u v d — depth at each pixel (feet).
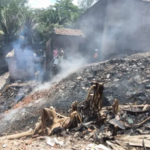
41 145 11.09
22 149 10.62
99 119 14.15
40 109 23.15
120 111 15.78
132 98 18.62
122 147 10.32
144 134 11.88
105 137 11.36
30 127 18.69
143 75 23.08
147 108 15.40
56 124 14.43
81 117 15.79
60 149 10.39
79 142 11.37
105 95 20.54
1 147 11.29
